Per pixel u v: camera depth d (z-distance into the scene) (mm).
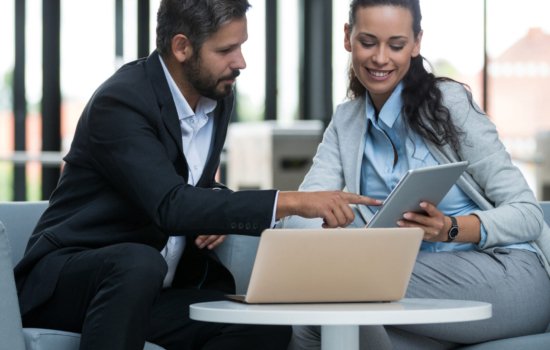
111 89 2854
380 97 3197
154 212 2717
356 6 3100
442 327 2941
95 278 2639
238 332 2916
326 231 2357
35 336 2600
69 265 2736
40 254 2834
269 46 10359
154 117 2852
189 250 3164
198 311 2344
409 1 3076
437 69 9680
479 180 3115
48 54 9516
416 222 2791
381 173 3203
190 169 3059
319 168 3354
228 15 2887
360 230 2383
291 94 10430
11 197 9633
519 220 3004
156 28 2984
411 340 3021
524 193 3068
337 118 3371
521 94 9859
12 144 9539
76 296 2699
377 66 3090
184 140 3043
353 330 2447
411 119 3121
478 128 3107
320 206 2654
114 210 2871
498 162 3082
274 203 2666
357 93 3350
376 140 3256
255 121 10375
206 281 3195
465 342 3000
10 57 9492
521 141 9883
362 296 2467
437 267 3000
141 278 2564
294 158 8344
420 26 3133
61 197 2951
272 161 8305
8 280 2568
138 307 2551
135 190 2754
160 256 2650
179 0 2916
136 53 9609
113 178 2832
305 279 2400
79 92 9586
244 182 8758
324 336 2455
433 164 3152
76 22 9531
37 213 3322
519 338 2959
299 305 2414
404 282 2490
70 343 2656
